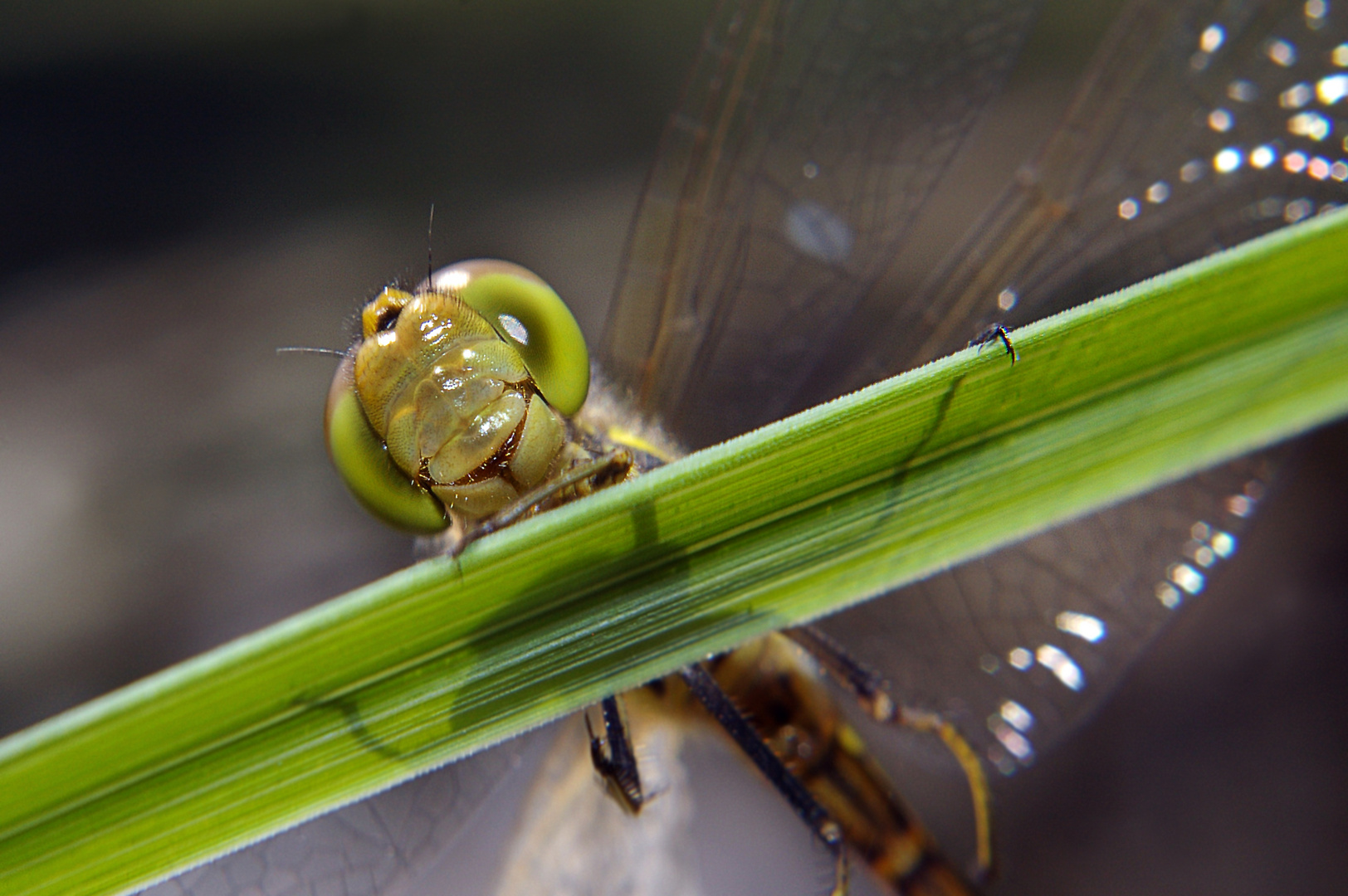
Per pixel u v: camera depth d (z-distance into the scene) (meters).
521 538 0.10
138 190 0.22
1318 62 0.11
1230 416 0.10
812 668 0.11
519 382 0.11
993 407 0.10
